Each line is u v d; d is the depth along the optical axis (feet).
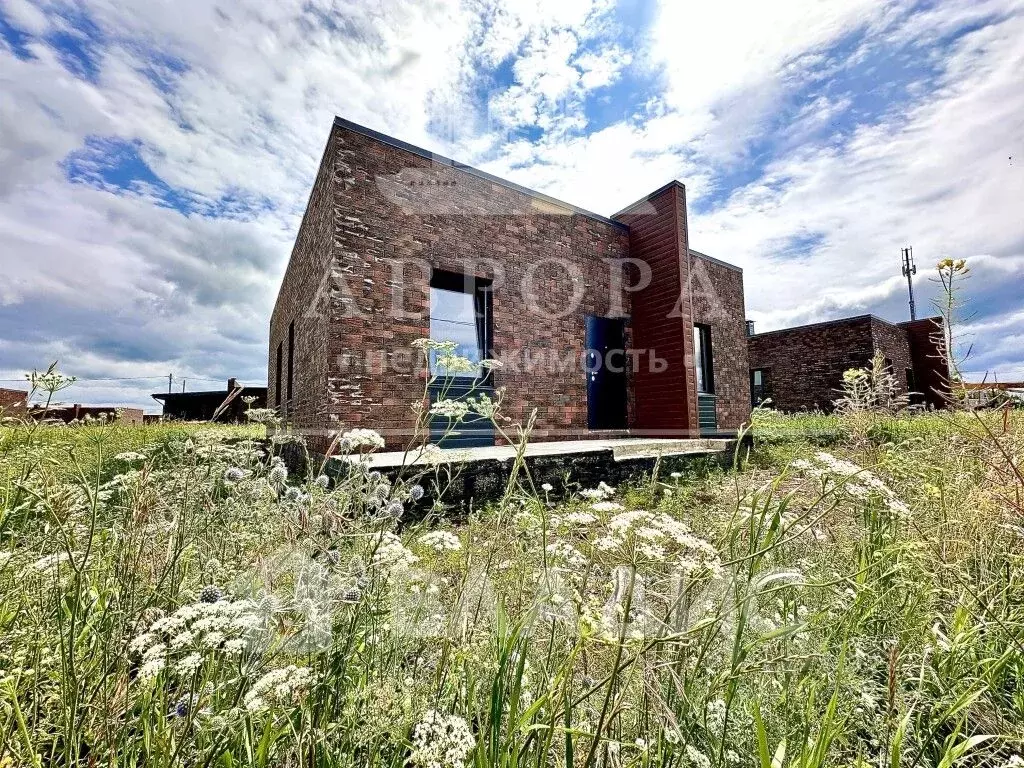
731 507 6.64
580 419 23.47
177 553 4.23
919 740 3.19
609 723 2.78
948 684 3.67
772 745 3.08
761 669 3.35
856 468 3.65
